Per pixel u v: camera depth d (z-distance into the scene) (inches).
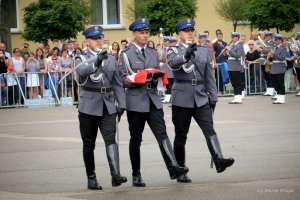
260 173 480.7
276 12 1267.2
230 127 733.3
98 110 441.4
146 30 458.9
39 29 1248.2
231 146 604.1
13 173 514.6
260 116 829.2
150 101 453.1
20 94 1052.5
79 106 446.0
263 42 1115.9
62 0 1250.6
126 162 549.3
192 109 463.8
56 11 1237.7
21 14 1533.0
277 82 979.9
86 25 1424.7
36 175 504.1
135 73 453.7
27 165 546.6
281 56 978.7
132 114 453.4
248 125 746.2
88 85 444.8
